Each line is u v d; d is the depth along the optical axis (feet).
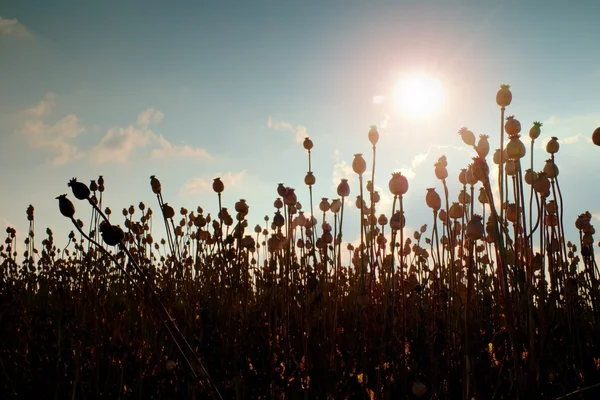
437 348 10.62
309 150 15.37
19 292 18.95
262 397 11.60
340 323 15.46
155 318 13.38
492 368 10.55
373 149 11.75
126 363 12.00
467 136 10.09
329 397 11.09
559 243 12.56
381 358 10.01
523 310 10.29
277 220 15.02
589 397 9.85
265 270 21.13
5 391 11.21
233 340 12.85
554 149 12.10
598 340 12.17
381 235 15.43
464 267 15.60
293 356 12.42
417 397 9.01
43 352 13.09
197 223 15.55
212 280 16.81
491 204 8.28
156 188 13.61
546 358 9.74
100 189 19.98
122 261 18.52
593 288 13.20
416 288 13.62
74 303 16.24
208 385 10.64
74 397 10.33
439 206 11.34
